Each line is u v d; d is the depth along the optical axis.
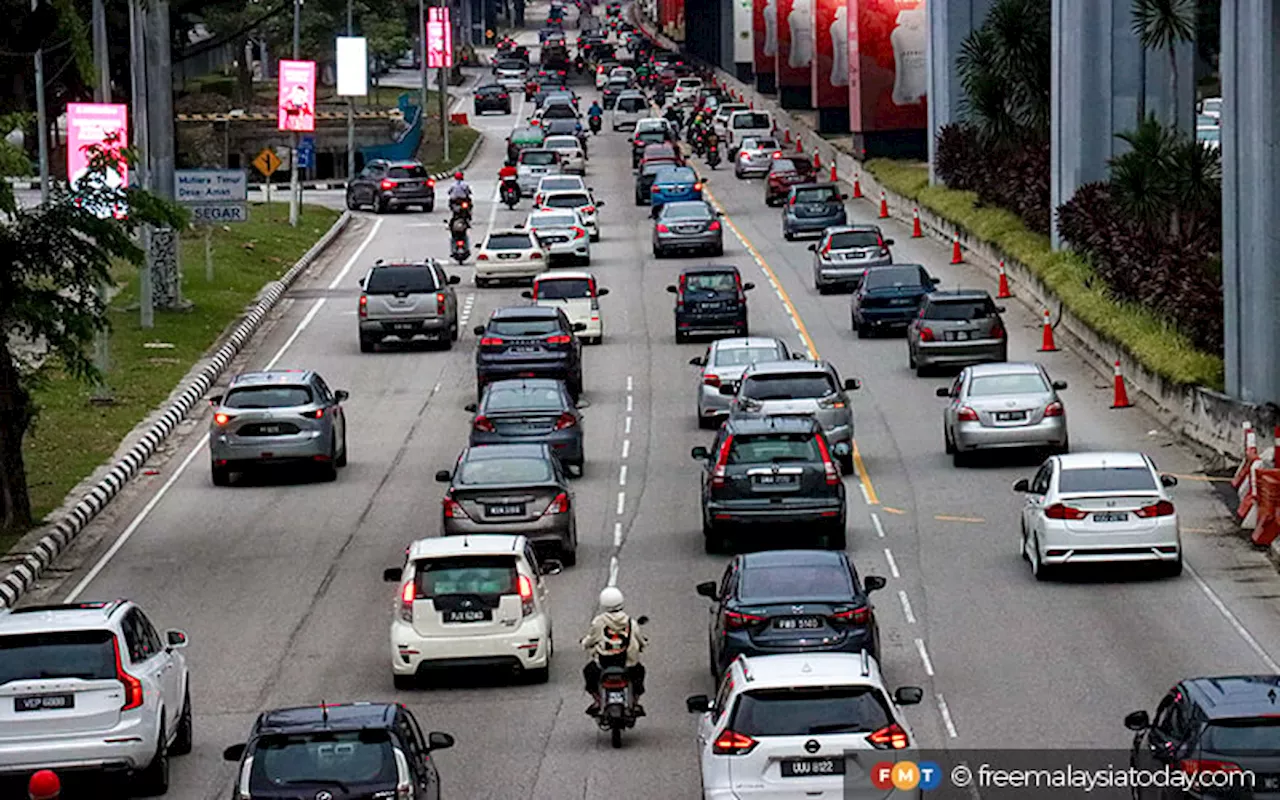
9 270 86.25
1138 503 76.19
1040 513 77.12
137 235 147.50
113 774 52.66
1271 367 98.19
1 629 52.81
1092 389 119.75
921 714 60.31
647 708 62.84
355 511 95.88
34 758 51.94
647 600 77.06
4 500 90.25
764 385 99.00
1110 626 70.38
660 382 128.12
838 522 82.06
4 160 85.31
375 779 43.38
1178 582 76.75
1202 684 45.34
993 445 98.19
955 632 70.38
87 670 52.50
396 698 65.38
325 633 74.25
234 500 99.25
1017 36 184.12
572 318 141.75
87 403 120.25
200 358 136.38
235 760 49.16
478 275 169.62
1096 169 155.75
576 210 188.88
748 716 45.12
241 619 76.81
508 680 67.56
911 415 114.25
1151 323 120.75
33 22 99.81
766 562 62.62
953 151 195.88
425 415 120.06
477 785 54.81
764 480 81.88
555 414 100.31
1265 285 98.06
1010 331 140.25
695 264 178.00
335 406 105.50
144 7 137.38
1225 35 101.19
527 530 81.31
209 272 164.38
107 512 97.44
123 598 80.81
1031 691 62.50
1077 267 143.62
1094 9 155.12
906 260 175.88
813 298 158.12
